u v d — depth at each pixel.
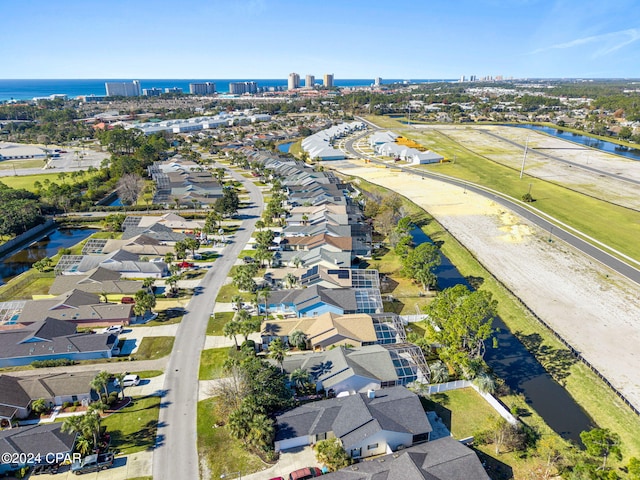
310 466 49.47
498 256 109.62
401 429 52.12
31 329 71.94
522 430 54.34
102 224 136.12
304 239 114.88
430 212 141.50
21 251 118.31
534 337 77.06
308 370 63.28
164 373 65.88
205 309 84.62
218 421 56.38
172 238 116.56
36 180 182.38
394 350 67.56
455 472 44.69
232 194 142.25
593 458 51.00
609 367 68.81
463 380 64.69
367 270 95.69
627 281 96.12
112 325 78.62
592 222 131.88
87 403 59.16
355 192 165.38
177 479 47.81
